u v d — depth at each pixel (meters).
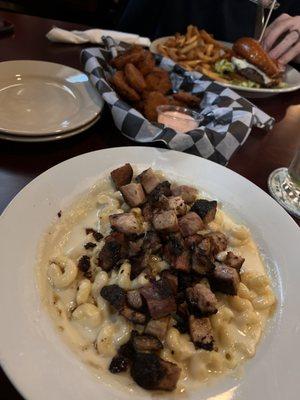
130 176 0.34
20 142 0.38
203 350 0.24
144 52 0.50
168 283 0.26
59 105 0.43
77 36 0.58
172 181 0.36
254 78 0.58
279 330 0.26
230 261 0.29
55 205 0.31
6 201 0.31
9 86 0.44
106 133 0.42
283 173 0.42
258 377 0.23
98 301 0.26
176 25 0.79
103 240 0.30
